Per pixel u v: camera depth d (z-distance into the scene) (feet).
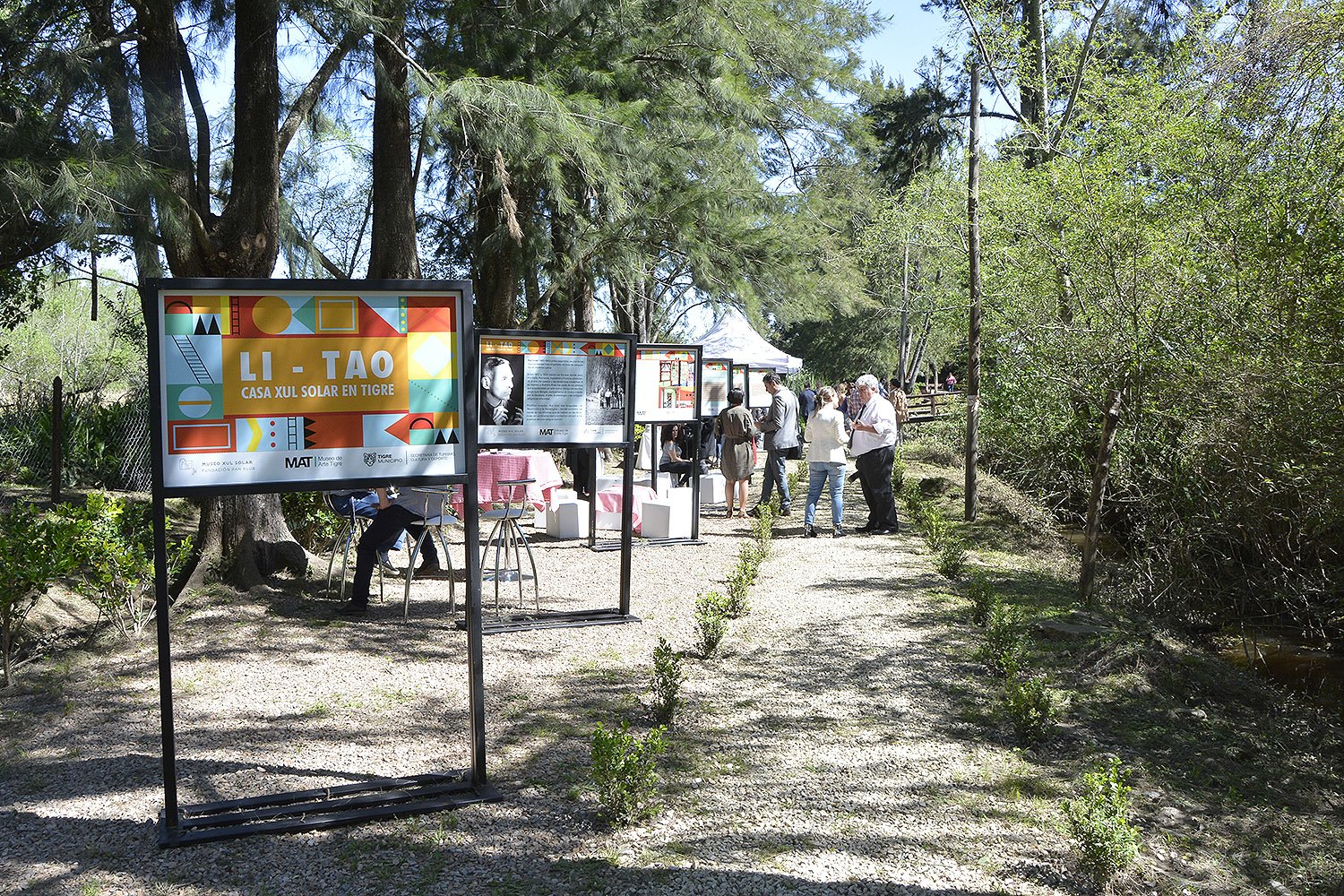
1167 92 41.78
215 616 26.05
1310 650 31.32
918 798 15.65
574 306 69.10
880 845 13.97
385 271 37.70
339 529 34.73
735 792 15.76
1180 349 36.32
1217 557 34.53
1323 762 19.92
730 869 13.14
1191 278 35.81
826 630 26.07
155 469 13.82
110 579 24.26
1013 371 48.32
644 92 48.88
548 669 22.38
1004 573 34.24
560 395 26.81
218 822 14.35
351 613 26.94
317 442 14.46
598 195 44.34
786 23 67.31
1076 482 45.06
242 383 14.10
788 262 51.13
